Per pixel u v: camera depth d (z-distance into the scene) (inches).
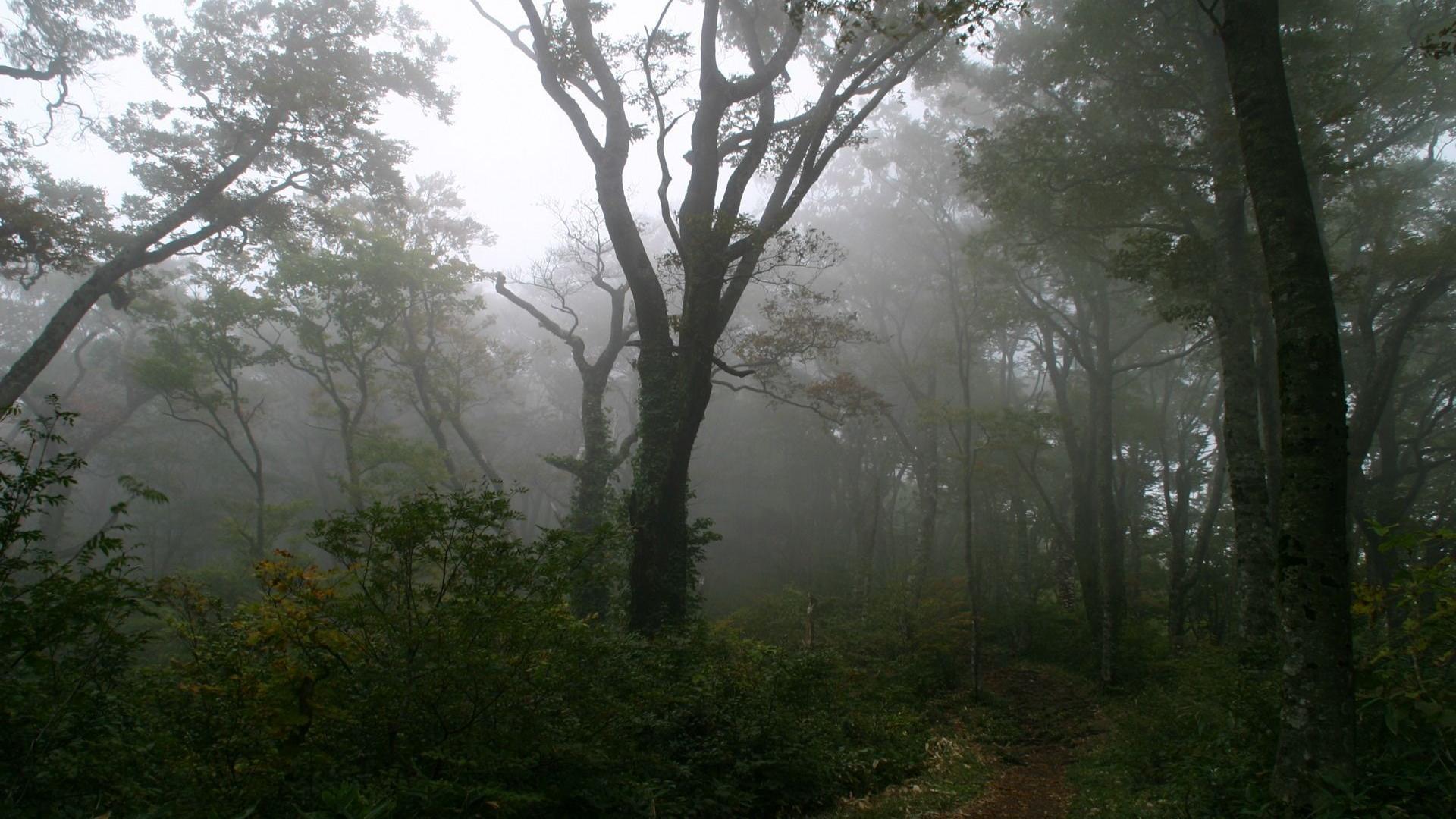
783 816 350.9
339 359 1245.7
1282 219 272.5
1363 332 908.6
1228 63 299.3
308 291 1194.0
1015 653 1190.3
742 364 831.7
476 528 247.6
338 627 234.5
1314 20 719.1
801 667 450.6
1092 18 746.2
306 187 1171.9
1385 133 894.4
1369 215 890.7
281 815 195.2
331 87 1057.5
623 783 282.0
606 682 312.0
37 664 196.4
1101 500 1056.8
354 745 222.4
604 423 1027.9
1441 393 1116.5
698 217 662.5
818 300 794.8
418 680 229.1
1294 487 255.4
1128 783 410.6
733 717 390.0
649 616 621.6
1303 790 232.8
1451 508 1226.0
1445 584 232.2
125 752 195.0
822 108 725.3
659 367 697.0
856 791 406.3
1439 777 215.9
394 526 233.5
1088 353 1169.4
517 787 239.5
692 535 703.7
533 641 253.0
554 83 736.3
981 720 725.9
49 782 179.0
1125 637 997.8
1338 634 241.6
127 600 210.8
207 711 210.8
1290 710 244.1
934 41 730.8
